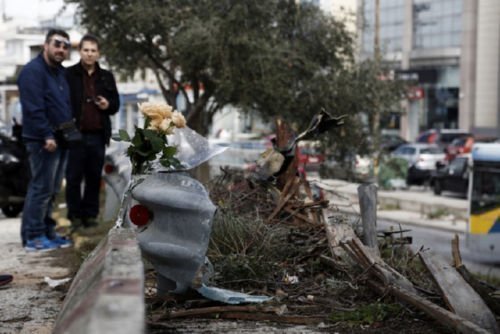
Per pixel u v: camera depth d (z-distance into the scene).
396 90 17.91
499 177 13.88
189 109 16.88
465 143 40.38
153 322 4.87
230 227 6.33
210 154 5.28
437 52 57.66
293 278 6.00
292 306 5.41
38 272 6.89
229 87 14.90
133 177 4.95
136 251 3.34
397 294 5.21
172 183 4.86
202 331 4.83
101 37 16.12
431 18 58.59
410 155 35.28
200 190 4.87
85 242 7.64
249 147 22.81
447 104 57.91
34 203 7.99
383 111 17.61
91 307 2.43
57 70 7.89
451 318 4.54
